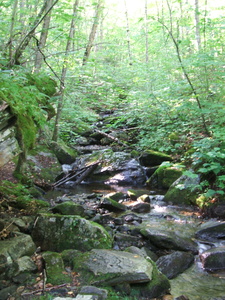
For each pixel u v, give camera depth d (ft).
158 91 29.68
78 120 32.65
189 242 15.76
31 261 11.92
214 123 24.22
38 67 23.76
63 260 12.41
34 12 23.38
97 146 38.78
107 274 10.96
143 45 56.08
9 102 13.34
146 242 15.70
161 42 45.21
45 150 30.71
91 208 20.86
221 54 22.65
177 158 29.32
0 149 13.65
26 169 25.75
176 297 10.69
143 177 29.25
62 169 29.48
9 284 10.67
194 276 12.71
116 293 10.36
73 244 13.70
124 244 15.08
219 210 19.29
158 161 30.25
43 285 10.56
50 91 21.90
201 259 13.91
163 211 21.27
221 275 12.75
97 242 13.69
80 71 31.42
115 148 36.78
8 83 12.17
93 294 9.89
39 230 14.43
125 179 29.30
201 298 10.97
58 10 20.90
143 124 36.06
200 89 23.99
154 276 11.48
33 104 14.20
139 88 36.32
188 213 20.67
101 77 40.63
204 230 16.74
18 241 12.51
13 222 15.35
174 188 23.30
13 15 17.93
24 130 15.92
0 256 11.32
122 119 34.47
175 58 30.83
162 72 30.76
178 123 29.35
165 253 14.83
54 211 18.21
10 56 17.49
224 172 21.39
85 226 14.28
